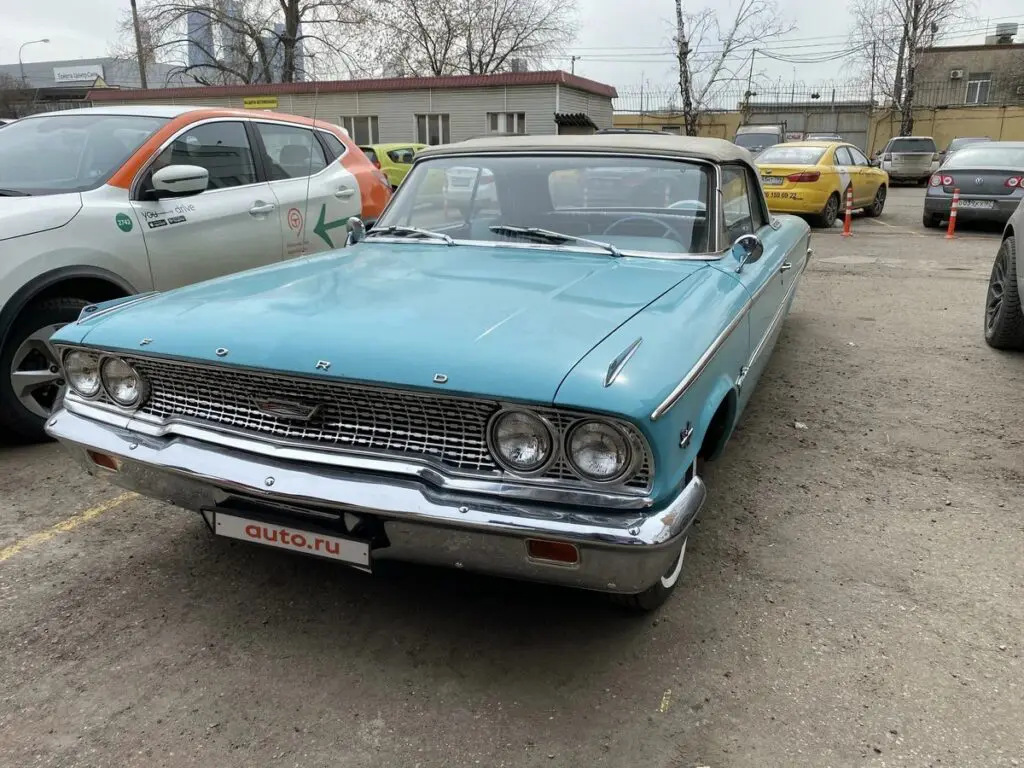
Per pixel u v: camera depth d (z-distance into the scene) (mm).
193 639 2518
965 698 2225
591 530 1939
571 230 3402
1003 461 3865
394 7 34500
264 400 2291
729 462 3875
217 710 2201
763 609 2654
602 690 2281
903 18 37625
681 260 3104
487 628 2578
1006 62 43250
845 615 2615
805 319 6852
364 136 28375
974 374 5258
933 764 1990
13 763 2012
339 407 2203
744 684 2295
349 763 2014
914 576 2850
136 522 3291
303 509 2221
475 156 3656
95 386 2623
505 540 2023
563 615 2645
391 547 2164
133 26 31672
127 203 4328
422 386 2012
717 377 2490
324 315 2391
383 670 2373
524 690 2285
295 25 32938
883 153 29375
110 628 2568
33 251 3855
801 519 3287
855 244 11445
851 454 3967
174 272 4582
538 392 1927
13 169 4457
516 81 26250
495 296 2547
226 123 5102
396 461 2123
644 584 2045
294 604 2715
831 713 2174
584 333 2193
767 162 13617
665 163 3350
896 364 5504
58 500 3486
